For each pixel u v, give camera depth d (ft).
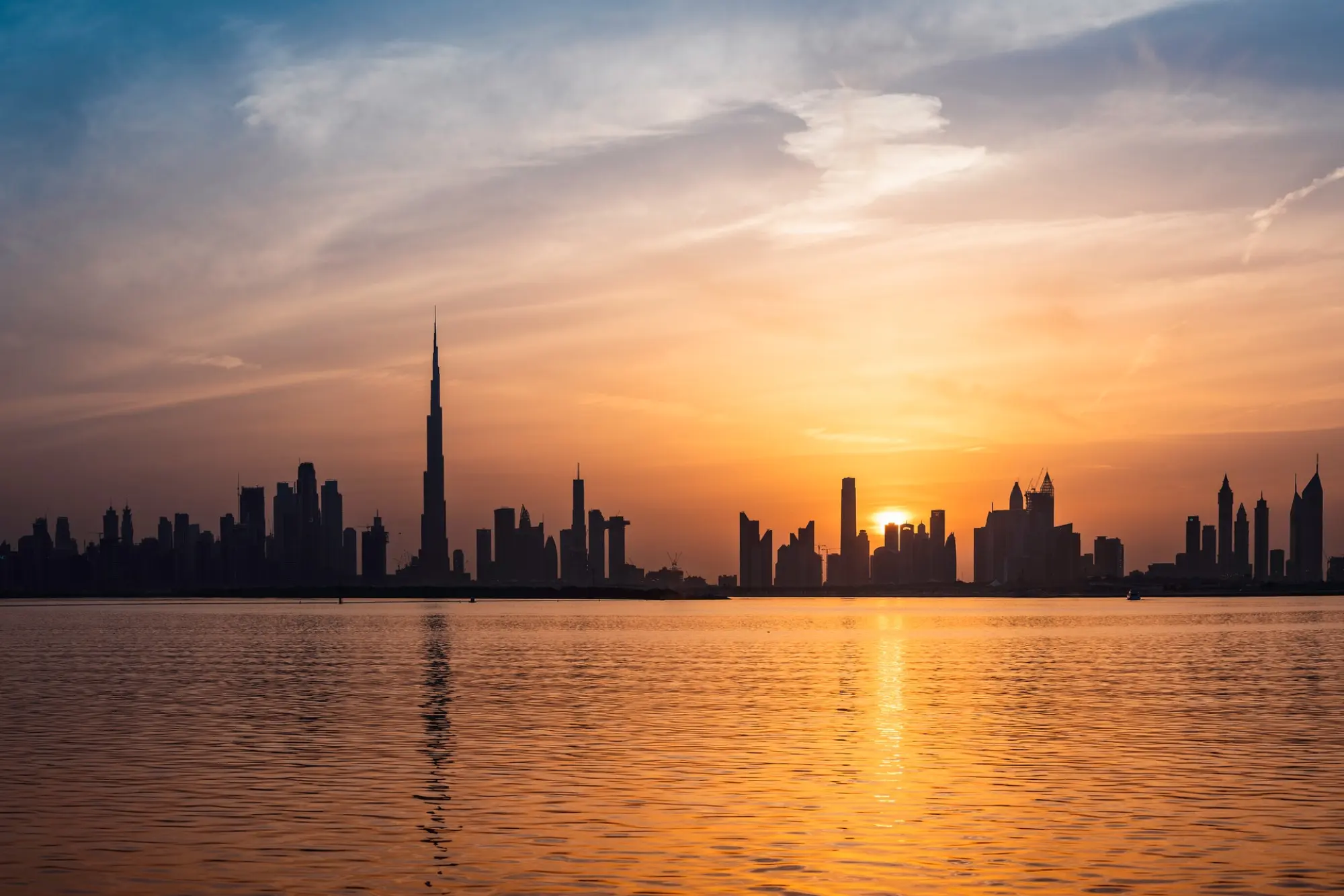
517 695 325.83
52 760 204.03
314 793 171.94
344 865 130.62
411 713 280.10
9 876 126.31
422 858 133.69
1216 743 224.53
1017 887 121.39
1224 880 124.06
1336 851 136.26
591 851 136.56
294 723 257.75
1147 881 123.85
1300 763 199.41
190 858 133.49
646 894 119.34
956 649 579.89
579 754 210.38
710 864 130.72
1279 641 650.84
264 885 123.03
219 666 455.63
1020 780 181.98
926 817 154.81
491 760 202.69
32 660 494.59
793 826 149.28
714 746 220.64
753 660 487.61
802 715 274.16
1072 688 345.72
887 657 510.58
